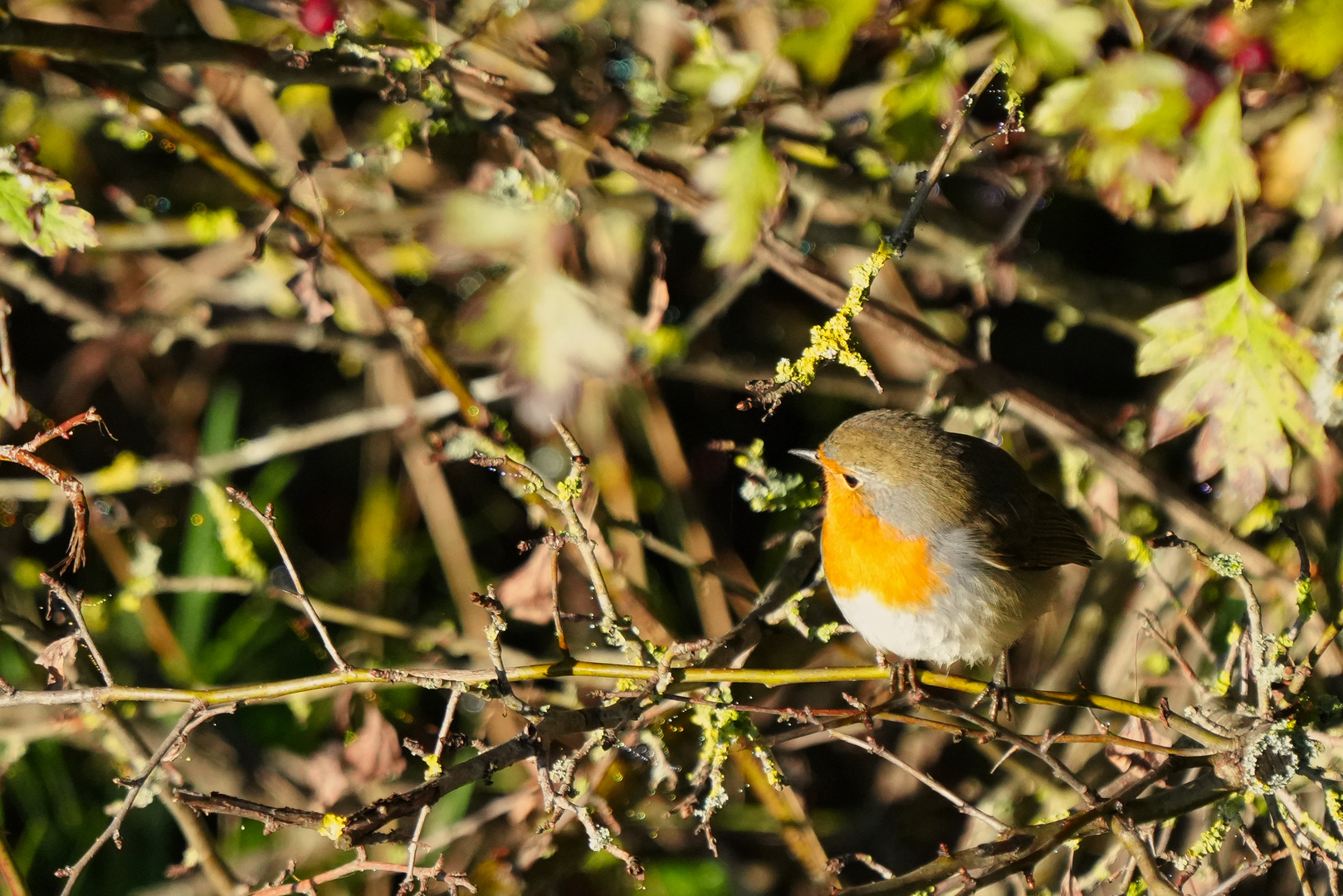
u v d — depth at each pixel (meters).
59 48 6.82
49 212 6.29
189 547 10.34
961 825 10.05
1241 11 6.89
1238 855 8.19
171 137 7.32
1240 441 6.59
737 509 11.37
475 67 7.50
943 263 9.73
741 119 7.46
